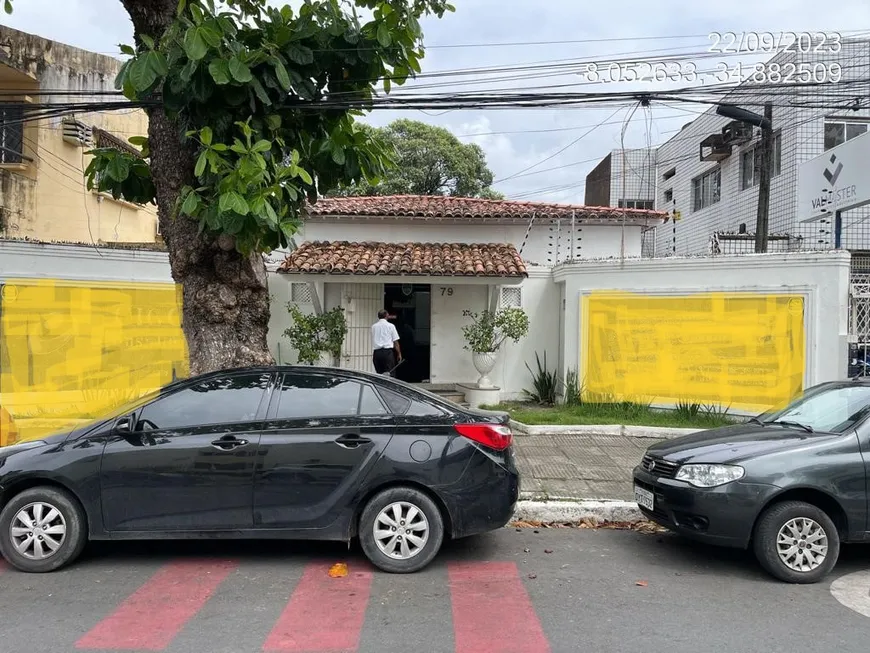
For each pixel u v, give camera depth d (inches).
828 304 398.0
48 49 588.7
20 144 569.3
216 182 228.4
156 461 197.3
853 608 177.2
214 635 157.1
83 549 216.1
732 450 207.5
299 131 268.5
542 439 394.3
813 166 492.4
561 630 161.5
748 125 691.4
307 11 250.1
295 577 196.2
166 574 198.2
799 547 196.1
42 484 203.2
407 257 500.1
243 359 276.1
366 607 174.4
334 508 198.7
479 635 158.2
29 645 151.1
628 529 255.0
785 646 153.5
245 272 275.6
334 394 209.5
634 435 403.2
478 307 532.7
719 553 226.1
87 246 420.5
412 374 543.2
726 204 756.6
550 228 581.6
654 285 455.5
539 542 236.2
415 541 200.1
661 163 950.4
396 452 199.8
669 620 168.1
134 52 228.1
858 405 221.3
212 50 218.7
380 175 287.3
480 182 1120.2
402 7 268.7
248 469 197.5
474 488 201.6
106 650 148.9
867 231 613.6
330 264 474.6
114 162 268.1
